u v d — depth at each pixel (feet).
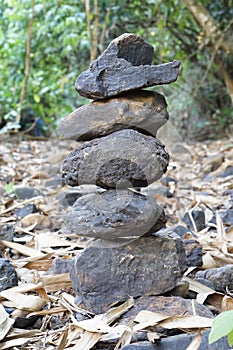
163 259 3.49
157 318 3.15
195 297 3.67
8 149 9.92
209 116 14.97
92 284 3.45
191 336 3.04
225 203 6.50
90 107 3.44
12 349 3.17
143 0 12.51
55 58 12.25
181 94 14.42
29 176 7.93
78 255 3.51
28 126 12.82
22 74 11.85
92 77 3.40
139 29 12.62
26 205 5.93
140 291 3.45
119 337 3.13
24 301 3.56
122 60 3.40
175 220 5.72
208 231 5.46
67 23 11.23
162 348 2.99
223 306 3.49
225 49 12.07
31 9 10.57
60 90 12.03
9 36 11.56
